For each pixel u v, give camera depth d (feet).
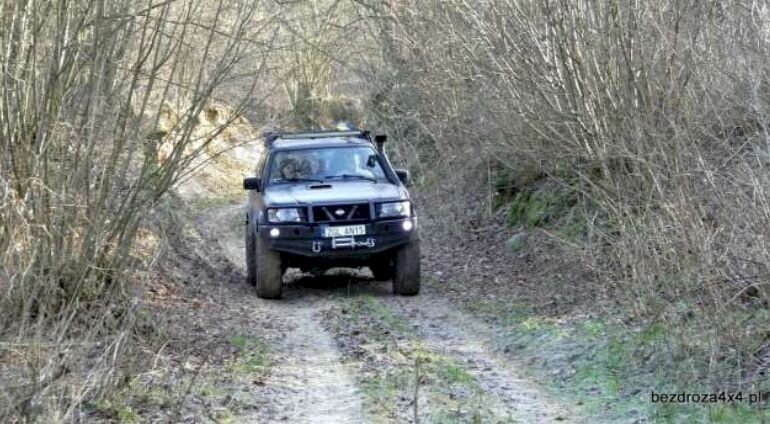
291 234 49.78
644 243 36.37
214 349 38.83
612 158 49.24
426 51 73.46
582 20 52.37
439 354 38.17
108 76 39.40
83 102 39.32
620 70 49.29
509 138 64.23
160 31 40.27
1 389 25.53
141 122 43.93
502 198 70.13
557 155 57.16
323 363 37.19
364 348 38.86
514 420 29.25
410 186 83.71
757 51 39.63
